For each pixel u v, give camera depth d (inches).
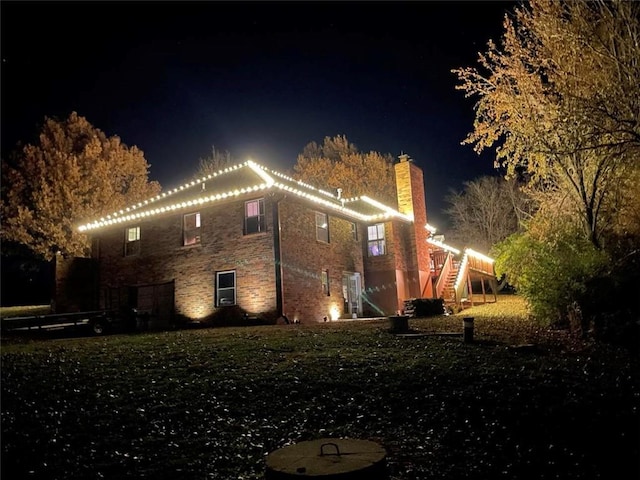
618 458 234.8
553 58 546.0
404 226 1059.3
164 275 856.3
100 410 291.1
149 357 434.6
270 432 254.5
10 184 1280.8
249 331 601.0
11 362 438.3
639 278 522.0
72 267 924.6
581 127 514.6
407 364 377.4
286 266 757.3
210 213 826.2
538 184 673.0
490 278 1133.7
